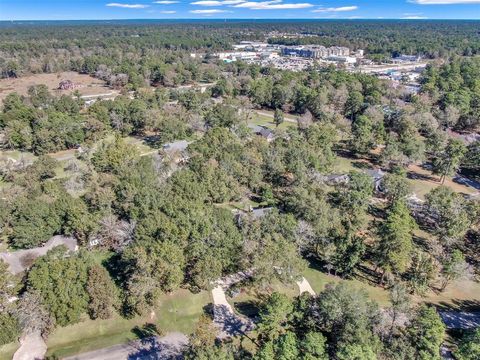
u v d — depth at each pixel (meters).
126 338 59.97
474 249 81.94
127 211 81.25
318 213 79.06
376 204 98.19
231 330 60.66
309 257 78.56
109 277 65.31
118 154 105.38
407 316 55.75
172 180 90.88
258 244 70.06
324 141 122.62
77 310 60.75
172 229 69.06
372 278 73.00
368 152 130.62
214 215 75.00
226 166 98.12
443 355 56.09
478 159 115.00
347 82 190.12
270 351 49.72
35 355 56.12
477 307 66.81
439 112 148.25
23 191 90.44
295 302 58.69
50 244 75.62
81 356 56.62
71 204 79.88
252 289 69.44
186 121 145.12
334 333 54.72
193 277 67.50
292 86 183.88
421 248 80.12
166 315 64.00
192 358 49.56
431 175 117.06
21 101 167.50
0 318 56.50
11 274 63.88
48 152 128.12
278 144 114.81
